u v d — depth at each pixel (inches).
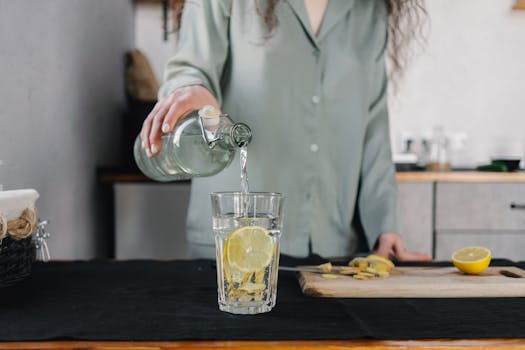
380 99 60.6
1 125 47.9
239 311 31.4
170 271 42.9
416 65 116.1
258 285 31.6
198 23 53.1
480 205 96.3
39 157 57.7
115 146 96.5
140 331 28.2
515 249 96.9
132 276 41.1
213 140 37.3
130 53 102.1
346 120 57.1
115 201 88.0
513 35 116.8
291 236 56.6
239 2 54.7
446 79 116.7
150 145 41.4
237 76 55.9
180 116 41.1
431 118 117.0
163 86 49.0
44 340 27.2
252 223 31.6
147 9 111.0
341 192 58.1
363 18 58.1
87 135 77.6
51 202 61.6
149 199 88.4
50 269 43.6
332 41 56.5
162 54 111.7
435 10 116.0
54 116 63.0
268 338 27.4
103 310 31.9
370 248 56.8
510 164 102.0
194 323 29.6
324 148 57.2
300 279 38.9
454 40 116.4
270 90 55.3
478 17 116.3
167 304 33.4
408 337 27.8
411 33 63.7
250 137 38.1
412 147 114.2
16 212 36.6
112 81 93.5
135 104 96.7
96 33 82.8
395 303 34.5
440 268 43.8
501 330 28.9
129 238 88.4
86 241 76.9
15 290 36.7
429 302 34.8
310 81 56.1
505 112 117.7
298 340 27.5
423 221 96.2
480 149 118.1
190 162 41.2
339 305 33.8
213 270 43.3
